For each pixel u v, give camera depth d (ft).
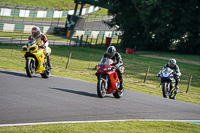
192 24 449.48
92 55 377.91
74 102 89.40
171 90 153.17
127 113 85.71
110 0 545.44
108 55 108.99
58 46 445.37
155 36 501.97
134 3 476.95
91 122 68.49
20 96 86.43
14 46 375.66
